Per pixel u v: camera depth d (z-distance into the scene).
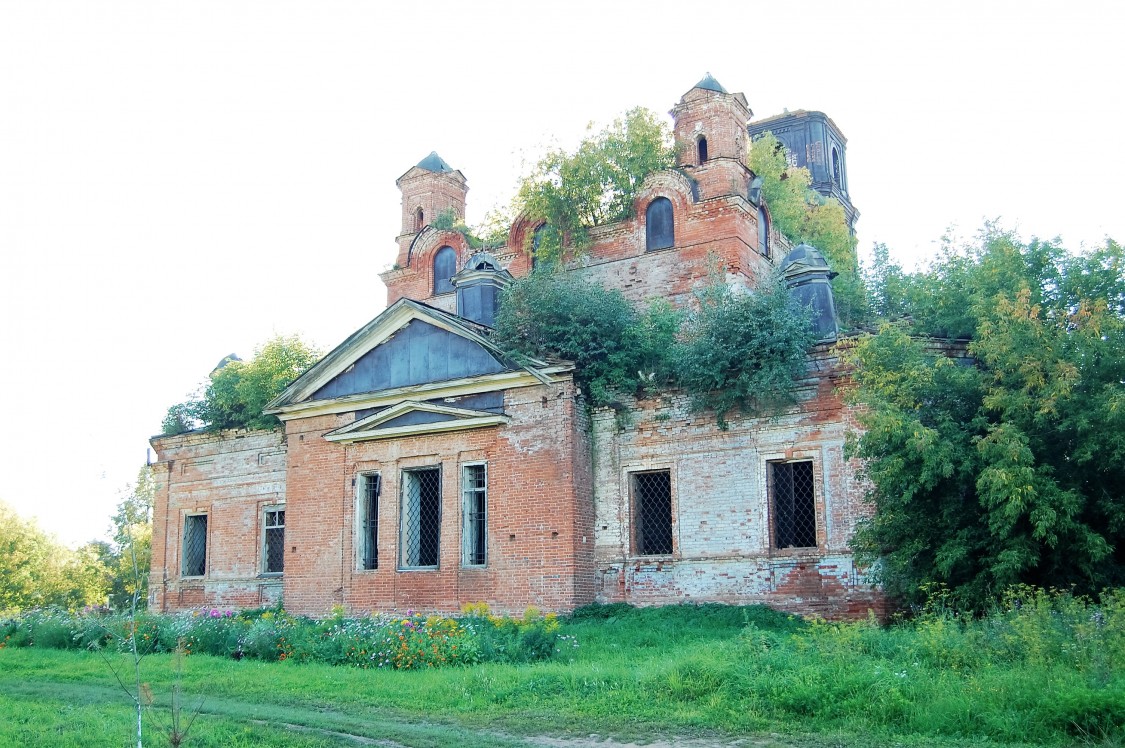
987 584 16.53
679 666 13.91
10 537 59.78
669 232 30.44
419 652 17.66
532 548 23.36
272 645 19.84
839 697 11.87
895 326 19.11
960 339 20.59
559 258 31.61
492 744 11.17
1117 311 18.23
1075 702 10.30
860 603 20.34
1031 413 16.41
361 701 14.30
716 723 11.71
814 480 21.41
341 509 26.52
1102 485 16.39
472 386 24.81
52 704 14.84
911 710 11.27
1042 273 19.56
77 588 59.84
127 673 18.33
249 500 30.94
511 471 24.00
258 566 30.30
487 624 19.98
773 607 21.33
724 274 28.73
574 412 23.56
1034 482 15.80
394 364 26.38
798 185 38.34
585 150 32.06
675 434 23.17
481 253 30.33
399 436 25.89
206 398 33.88
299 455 27.59
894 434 16.92
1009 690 11.18
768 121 47.78
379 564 25.56
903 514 17.70
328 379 27.42
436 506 25.86
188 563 32.41
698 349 22.31
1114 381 16.42
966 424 17.39
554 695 13.84
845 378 21.25
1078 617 13.20
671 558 22.75
